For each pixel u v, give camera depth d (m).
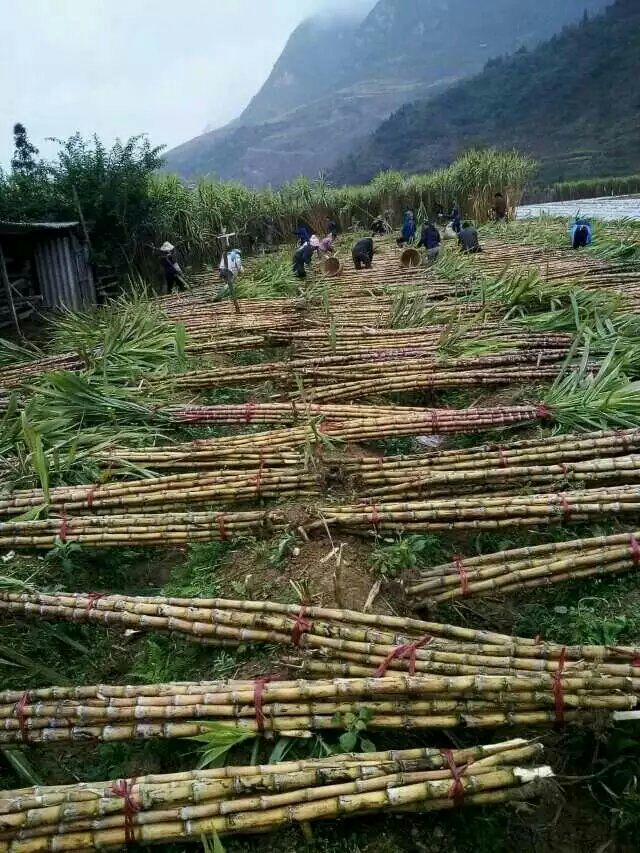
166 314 8.45
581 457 3.95
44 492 3.76
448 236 15.90
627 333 5.91
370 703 2.33
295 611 2.74
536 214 22.28
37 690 2.51
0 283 9.77
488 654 2.49
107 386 5.25
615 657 2.45
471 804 2.05
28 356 7.85
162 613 2.88
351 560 3.22
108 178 11.77
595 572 3.04
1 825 2.03
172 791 2.08
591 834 2.17
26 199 11.80
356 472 3.95
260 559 3.35
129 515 3.71
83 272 11.27
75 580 3.56
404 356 5.84
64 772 2.50
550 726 2.30
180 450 4.40
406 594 3.04
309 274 11.45
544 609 3.07
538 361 5.49
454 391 5.64
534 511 3.42
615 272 9.30
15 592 3.26
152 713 2.38
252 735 2.31
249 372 5.80
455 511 3.44
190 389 5.78
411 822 2.13
